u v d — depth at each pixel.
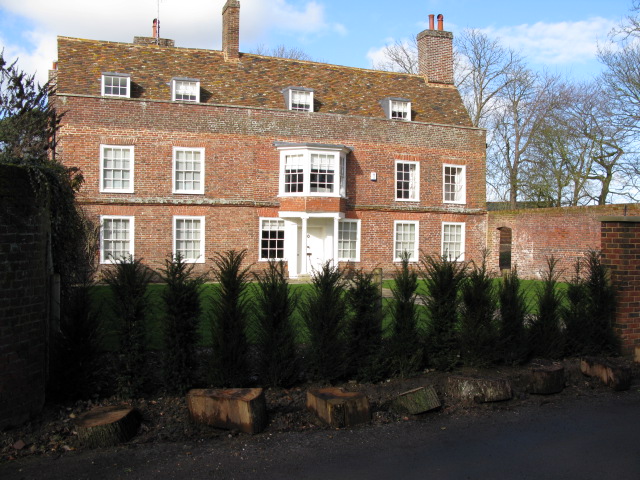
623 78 28.53
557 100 34.31
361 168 23.25
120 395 6.17
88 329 6.06
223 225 21.23
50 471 4.61
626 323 8.71
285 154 21.95
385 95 25.94
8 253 5.25
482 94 39.12
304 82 24.88
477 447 5.27
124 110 20.03
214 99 22.33
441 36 28.22
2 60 7.02
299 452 5.09
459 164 25.06
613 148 31.02
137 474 4.58
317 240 23.03
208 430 5.56
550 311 8.45
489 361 7.59
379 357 7.09
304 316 7.05
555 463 4.89
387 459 4.95
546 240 22.30
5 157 6.71
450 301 7.67
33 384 5.62
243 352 6.48
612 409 6.49
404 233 24.12
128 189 20.12
